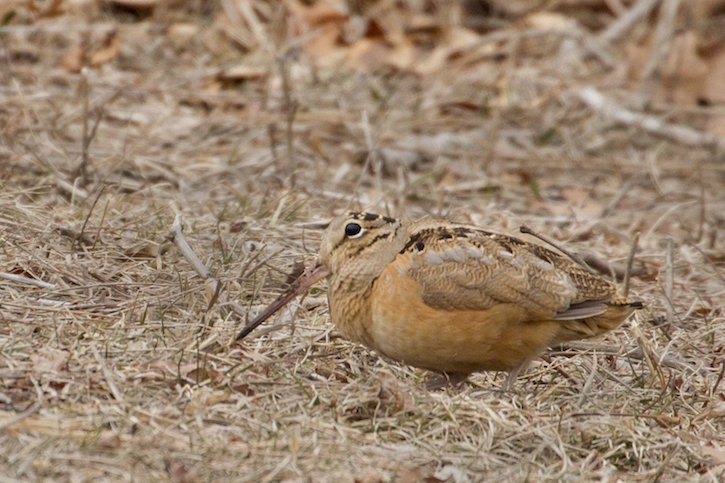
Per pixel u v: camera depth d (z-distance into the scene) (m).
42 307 9.70
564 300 9.08
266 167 14.36
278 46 18.11
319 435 8.30
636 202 15.60
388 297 8.89
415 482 7.82
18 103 14.82
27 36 17.12
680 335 10.95
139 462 7.66
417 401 8.70
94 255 10.99
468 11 20.56
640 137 17.59
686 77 18.61
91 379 8.61
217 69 17.39
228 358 9.20
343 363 9.65
